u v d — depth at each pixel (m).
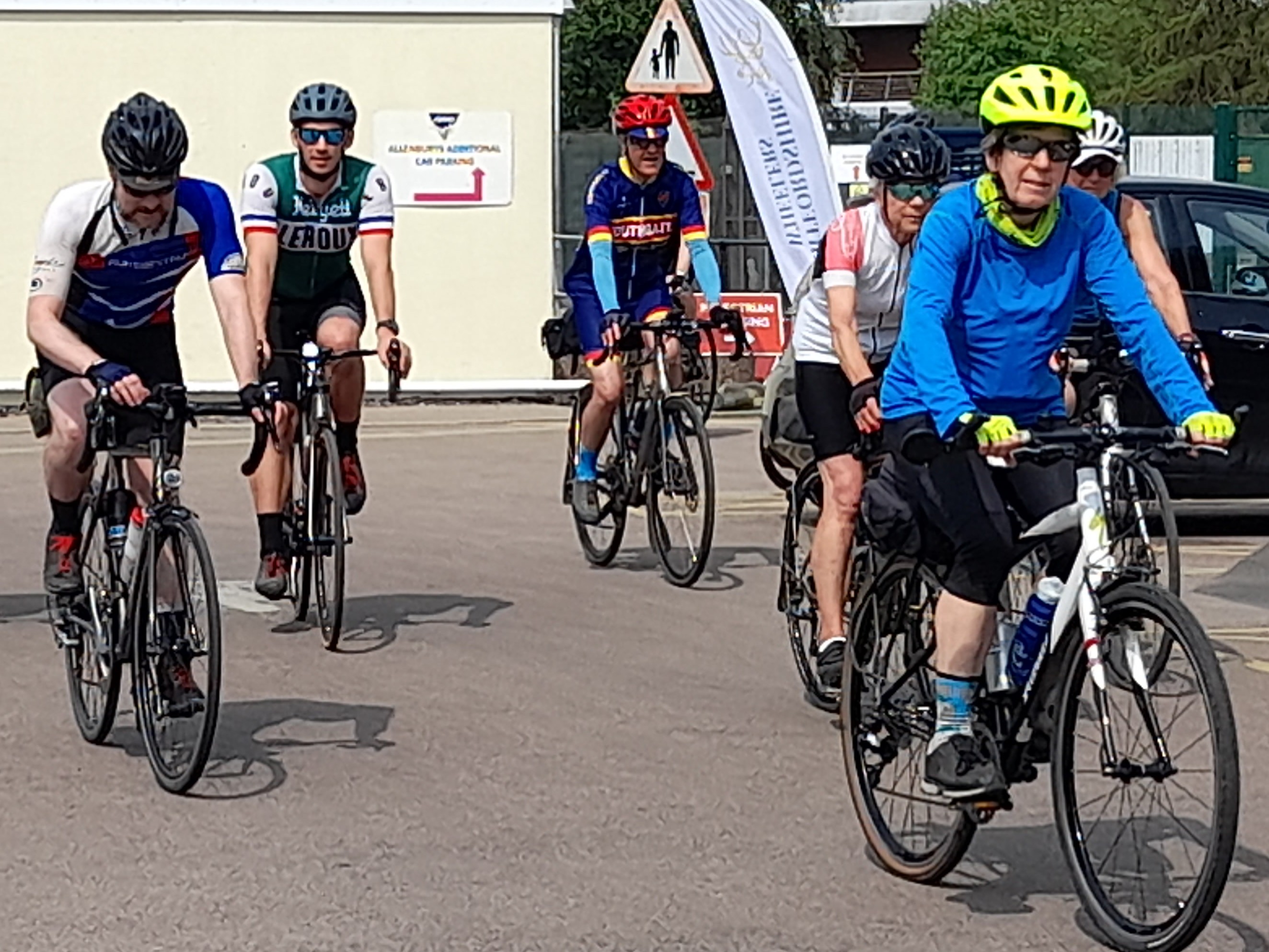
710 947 4.75
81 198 6.24
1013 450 4.43
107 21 16.61
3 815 5.81
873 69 64.56
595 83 38.34
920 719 5.12
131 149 5.96
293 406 7.96
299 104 7.90
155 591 6.03
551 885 5.21
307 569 8.30
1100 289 4.84
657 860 5.42
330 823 5.73
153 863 5.38
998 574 4.79
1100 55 40.75
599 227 9.26
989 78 45.44
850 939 4.81
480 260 17.12
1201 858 4.52
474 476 12.87
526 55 16.98
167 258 6.42
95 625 6.49
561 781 6.18
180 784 5.98
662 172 9.29
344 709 7.04
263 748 6.53
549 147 17.06
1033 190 4.62
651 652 7.96
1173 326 6.93
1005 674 4.95
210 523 10.94
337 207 8.06
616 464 9.60
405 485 12.48
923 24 62.44
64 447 6.42
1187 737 4.56
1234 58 36.72
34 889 5.17
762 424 10.07
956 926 4.90
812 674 7.10
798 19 40.34
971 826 5.00
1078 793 4.77
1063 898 5.10
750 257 19.05
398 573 9.60
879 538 5.10
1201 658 4.32
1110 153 7.03
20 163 16.67
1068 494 4.80
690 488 9.15
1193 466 10.30
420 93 16.91
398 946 4.76
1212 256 10.40
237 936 4.82
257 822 5.75
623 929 4.88
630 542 10.62
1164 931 4.52
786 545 7.19
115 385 5.87
